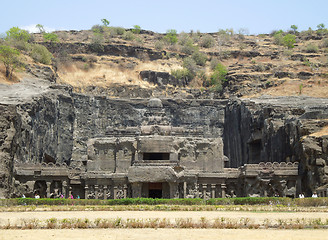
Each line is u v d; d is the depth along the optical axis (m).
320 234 34.66
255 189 82.31
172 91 137.62
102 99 117.62
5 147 76.50
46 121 99.38
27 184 81.06
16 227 38.69
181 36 179.00
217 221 40.47
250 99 117.06
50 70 122.44
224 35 183.62
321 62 150.50
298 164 82.38
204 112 121.81
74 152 110.62
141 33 182.12
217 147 86.62
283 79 134.88
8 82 107.62
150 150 83.81
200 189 84.56
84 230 37.31
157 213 51.84
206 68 155.75
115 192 83.12
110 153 86.69
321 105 99.00
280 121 94.44
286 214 49.81
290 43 171.38
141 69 146.25
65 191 83.19
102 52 152.38
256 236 33.94
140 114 119.06
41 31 174.00
